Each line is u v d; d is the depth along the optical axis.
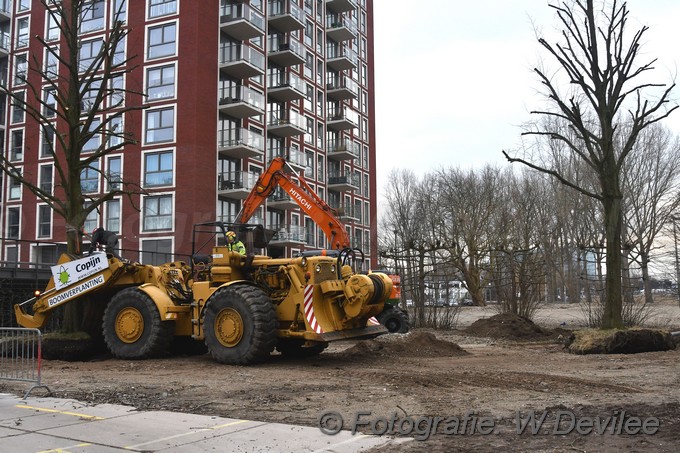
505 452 5.72
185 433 6.50
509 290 23.22
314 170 52.28
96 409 7.75
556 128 41.19
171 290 13.86
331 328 12.15
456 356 14.77
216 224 13.78
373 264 39.00
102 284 13.62
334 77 56.97
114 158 38.50
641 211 43.88
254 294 11.86
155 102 38.16
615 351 14.87
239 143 39.94
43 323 14.25
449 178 53.16
